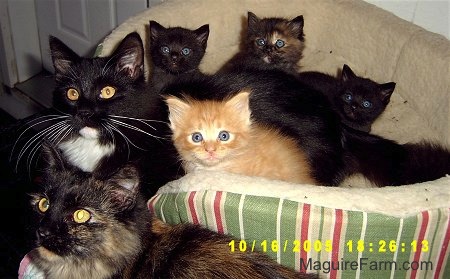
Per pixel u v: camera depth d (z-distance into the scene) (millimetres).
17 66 960
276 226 406
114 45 592
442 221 402
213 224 423
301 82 584
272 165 492
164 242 412
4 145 803
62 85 498
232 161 480
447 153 521
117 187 408
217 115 467
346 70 622
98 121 485
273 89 552
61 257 402
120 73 501
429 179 508
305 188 403
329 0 680
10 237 694
